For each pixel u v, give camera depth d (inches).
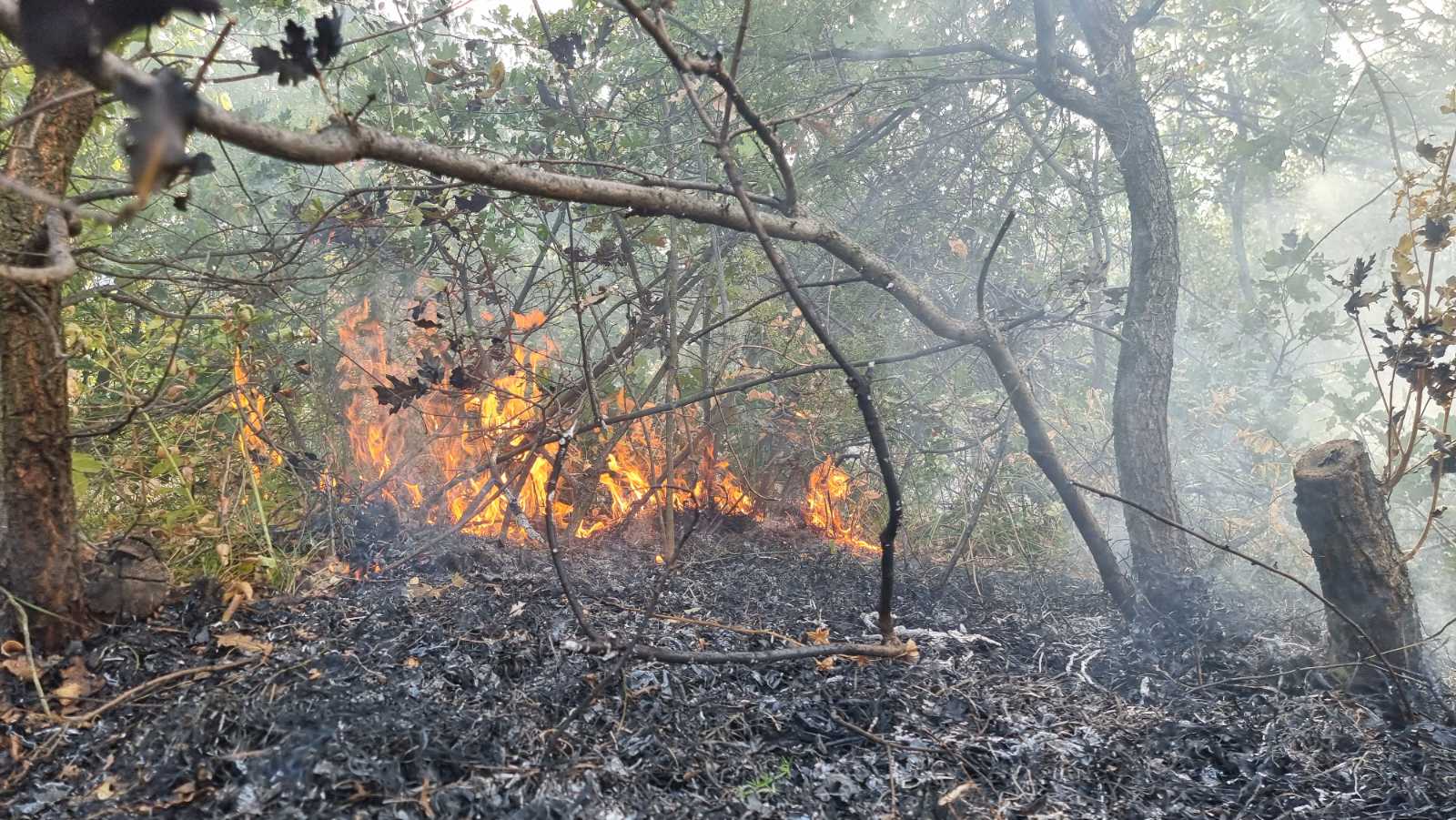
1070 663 147.5
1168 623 159.3
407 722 103.7
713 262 205.8
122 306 159.5
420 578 157.8
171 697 111.0
